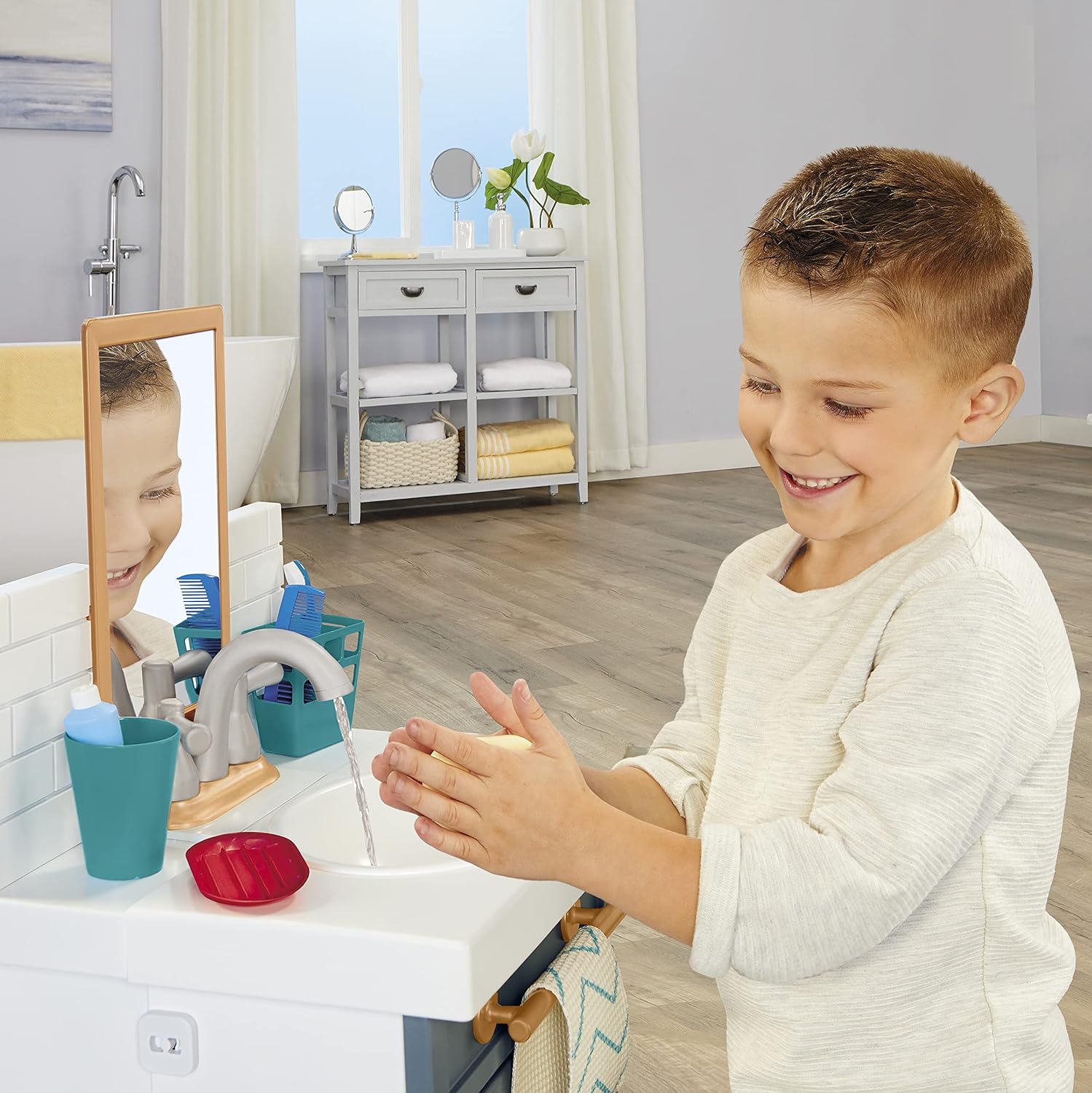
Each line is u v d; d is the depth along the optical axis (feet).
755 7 18.74
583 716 8.49
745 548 2.82
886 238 1.97
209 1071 2.69
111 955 2.69
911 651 2.16
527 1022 2.73
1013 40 20.72
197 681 3.73
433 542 14.26
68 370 8.34
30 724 2.91
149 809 2.84
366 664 9.60
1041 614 2.22
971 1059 2.23
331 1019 2.59
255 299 15.80
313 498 16.92
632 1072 4.83
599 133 17.46
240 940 2.60
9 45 14.58
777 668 2.45
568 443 16.74
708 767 2.77
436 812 2.05
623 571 12.71
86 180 15.17
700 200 18.75
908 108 20.02
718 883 2.08
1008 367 2.11
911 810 2.06
